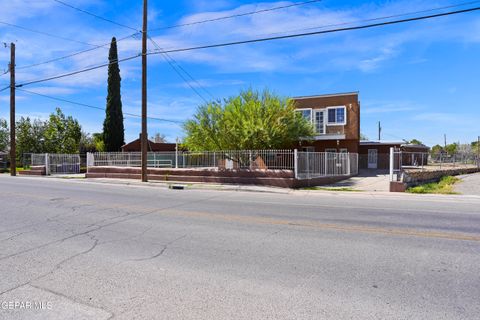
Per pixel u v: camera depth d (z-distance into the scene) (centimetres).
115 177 2170
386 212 906
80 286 397
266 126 1936
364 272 441
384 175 2353
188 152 1948
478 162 2816
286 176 1638
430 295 372
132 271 445
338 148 2694
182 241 594
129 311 337
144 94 1867
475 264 472
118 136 3484
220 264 473
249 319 321
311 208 974
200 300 361
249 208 968
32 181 1972
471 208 992
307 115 2761
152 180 1975
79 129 4059
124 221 767
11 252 529
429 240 600
